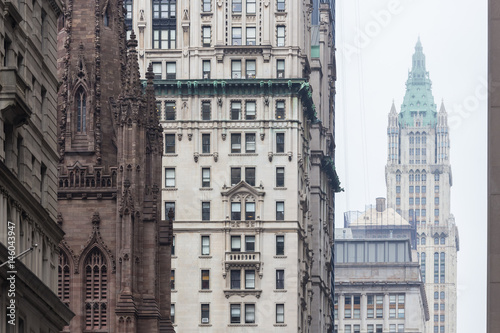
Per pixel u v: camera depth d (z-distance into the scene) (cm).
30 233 8425
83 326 13362
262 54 19175
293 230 18688
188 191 18800
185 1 19262
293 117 18900
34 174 8638
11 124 8038
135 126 13688
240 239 18675
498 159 7531
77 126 13850
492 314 7412
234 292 18562
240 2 19300
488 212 7506
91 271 13462
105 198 13562
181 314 18538
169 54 19188
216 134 18875
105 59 14062
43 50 9000
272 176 18812
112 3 14275
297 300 18638
